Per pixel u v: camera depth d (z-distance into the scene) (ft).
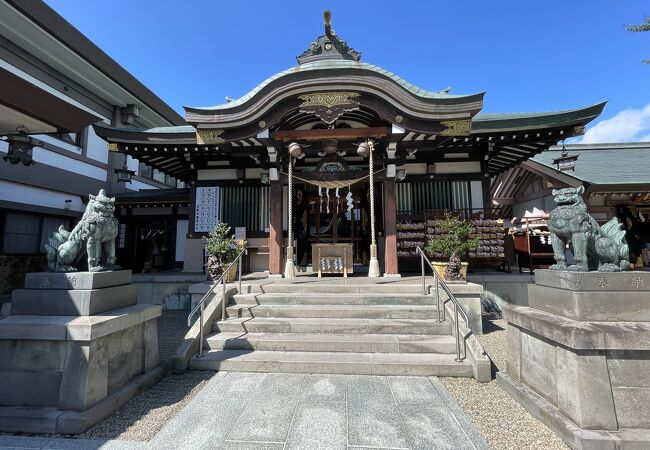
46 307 11.32
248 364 14.51
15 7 27.35
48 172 34.58
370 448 9.00
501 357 16.53
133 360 12.73
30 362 10.59
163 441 9.38
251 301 20.06
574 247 11.13
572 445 8.80
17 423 9.86
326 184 24.86
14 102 15.26
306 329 17.31
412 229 29.01
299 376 13.92
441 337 16.35
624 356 9.23
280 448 9.04
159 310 14.28
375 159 26.84
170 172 36.37
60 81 36.47
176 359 14.39
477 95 21.50
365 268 30.45
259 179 31.58
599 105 23.35
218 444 9.22
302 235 32.30
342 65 23.57
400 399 11.82
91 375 10.46
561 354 9.86
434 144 25.63
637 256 29.96
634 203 30.32
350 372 14.14
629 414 8.98
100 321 10.66
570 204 11.49
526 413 10.85
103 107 42.55
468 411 11.04
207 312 18.06
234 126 23.08
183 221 37.88
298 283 22.07
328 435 9.61
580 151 43.62
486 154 29.50
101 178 41.93
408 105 22.03
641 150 42.91
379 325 17.04
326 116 22.70
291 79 22.09
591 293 10.19
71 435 9.73
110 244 13.19
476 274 27.09
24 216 32.91
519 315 12.04
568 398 9.49
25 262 32.22
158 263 38.68
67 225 37.70
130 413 11.00
